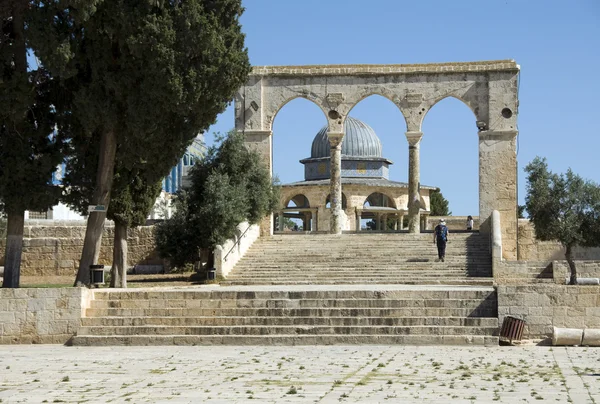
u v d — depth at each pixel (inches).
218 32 1289.4
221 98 1310.3
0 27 1193.4
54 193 1269.7
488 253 1737.2
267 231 1957.4
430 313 1086.4
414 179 2031.3
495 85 2000.5
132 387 731.4
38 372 823.7
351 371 811.4
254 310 1109.1
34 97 1228.5
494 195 1979.6
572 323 1050.1
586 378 767.1
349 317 1080.8
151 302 1136.8
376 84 2044.8
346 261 1718.8
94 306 1134.4
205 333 1071.6
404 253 1756.9
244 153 1836.9
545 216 1635.1
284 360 894.4
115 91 1229.7
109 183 1306.6
